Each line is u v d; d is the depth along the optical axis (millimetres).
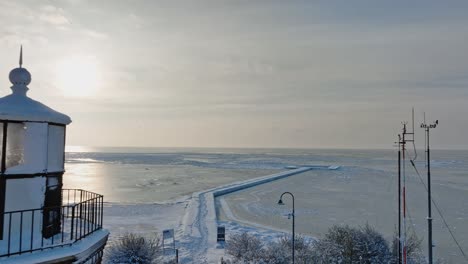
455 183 79750
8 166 7508
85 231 8648
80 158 193500
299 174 104125
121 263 20000
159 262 22062
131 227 36031
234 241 26688
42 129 7910
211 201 52875
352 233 23125
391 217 43594
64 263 7441
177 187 71062
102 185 72750
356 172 111125
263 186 75938
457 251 30016
